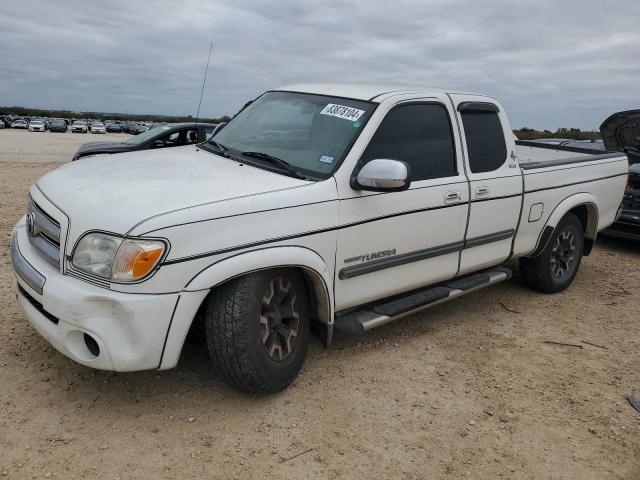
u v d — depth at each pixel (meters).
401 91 4.37
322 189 3.64
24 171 14.20
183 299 3.06
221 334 3.25
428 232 4.31
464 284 4.84
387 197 3.97
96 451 2.99
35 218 3.51
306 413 3.49
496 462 3.21
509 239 5.15
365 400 3.70
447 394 3.86
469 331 4.94
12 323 4.30
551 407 3.82
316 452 3.14
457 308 5.46
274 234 3.36
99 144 11.80
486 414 3.67
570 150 7.05
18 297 3.61
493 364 4.36
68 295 3.02
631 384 4.22
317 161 3.88
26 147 29.61
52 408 3.32
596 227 6.21
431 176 4.34
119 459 2.95
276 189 3.47
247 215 3.27
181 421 3.30
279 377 3.51
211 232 3.12
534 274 5.82
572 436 3.51
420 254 4.29
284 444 3.19
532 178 5.22
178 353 3.13
